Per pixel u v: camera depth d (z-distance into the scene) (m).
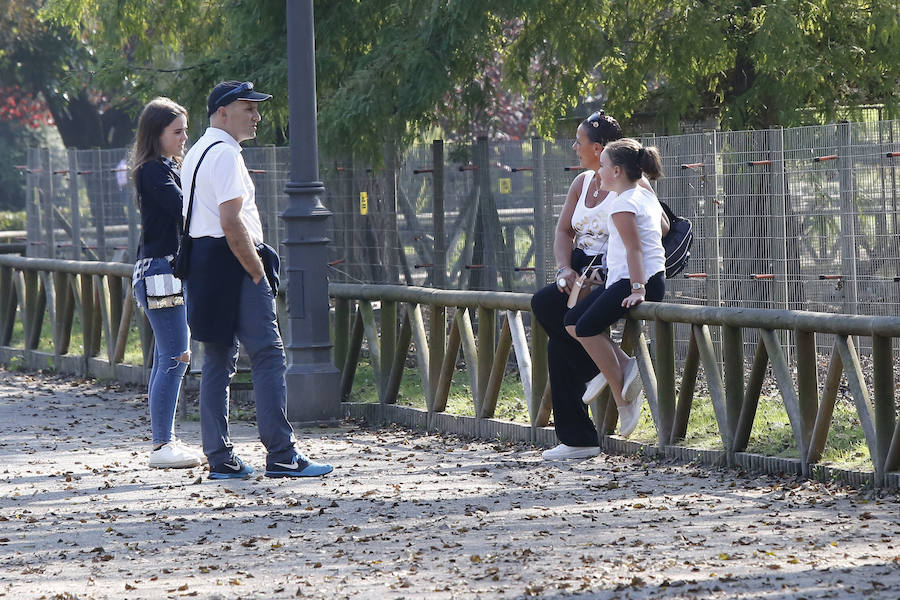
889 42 56.00
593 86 62.47
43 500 26.61
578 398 31.22
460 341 36.53
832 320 26.62
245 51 56.56
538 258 49.91
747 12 57.50
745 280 47.53
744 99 57.19
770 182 46.97
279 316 42.75
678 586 18.03
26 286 53.78
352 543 21.94
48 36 120.88
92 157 67.69
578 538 21.80
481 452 32.84
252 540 22.27
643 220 29.94
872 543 20.66
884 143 44.66
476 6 49.34
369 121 50.47
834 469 26.77
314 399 38.38
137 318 47.62
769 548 20.52
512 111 113.19
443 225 51.78
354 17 53.53
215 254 28.41
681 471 29.00
